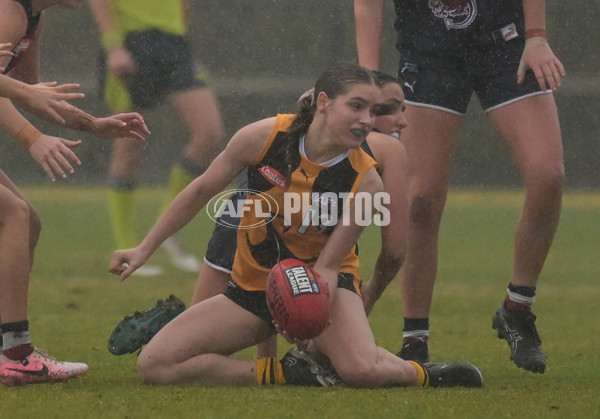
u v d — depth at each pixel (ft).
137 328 51.29
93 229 155.43
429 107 57.82
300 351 49.67
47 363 49.57
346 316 48.96
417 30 58.70
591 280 108.88
